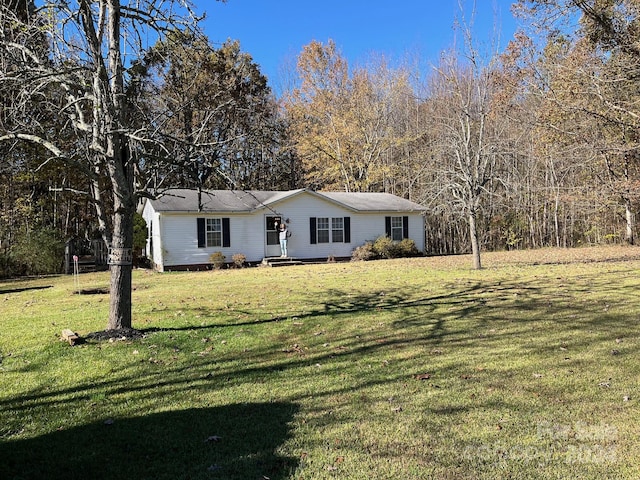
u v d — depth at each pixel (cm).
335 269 1806
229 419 400
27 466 326
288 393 461
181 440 362
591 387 452
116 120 657
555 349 591
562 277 1323
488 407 409
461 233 2967
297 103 3341
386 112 3259
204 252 2086
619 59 1225
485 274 1471
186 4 707
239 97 1641
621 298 942
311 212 2317
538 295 1020
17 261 1931
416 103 2925
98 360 585
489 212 2772
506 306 899
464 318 800
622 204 2184
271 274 1683
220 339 688
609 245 2691
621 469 300
